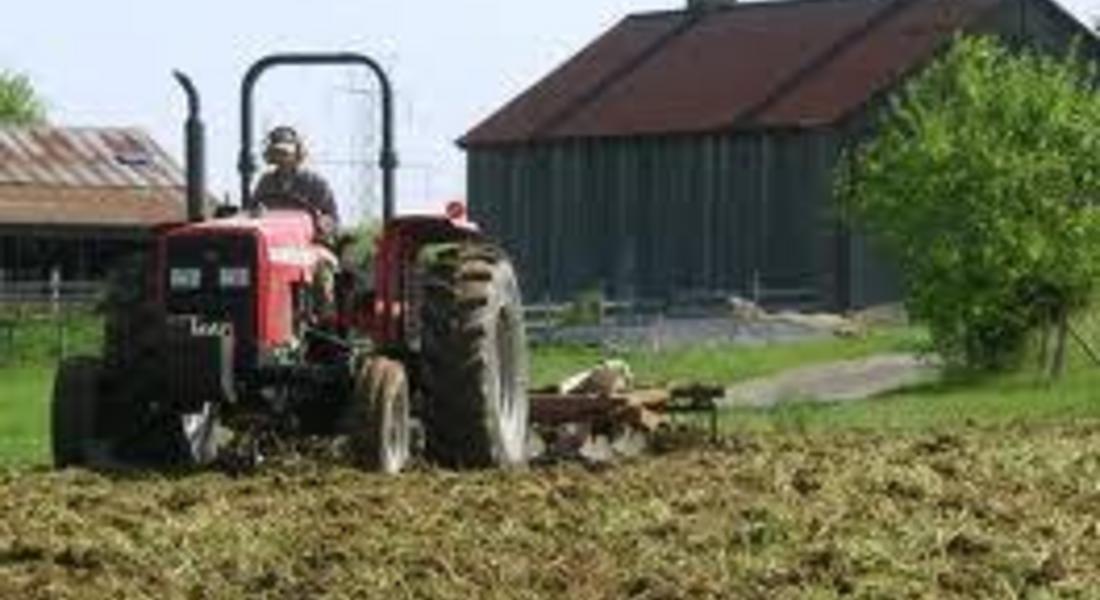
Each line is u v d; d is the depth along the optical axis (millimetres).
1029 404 57969
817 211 114938
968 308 71938
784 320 102375
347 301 33219
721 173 119938
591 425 36250
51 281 117938
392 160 33719
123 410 32281
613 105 127688
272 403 32125
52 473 30516
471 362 32625
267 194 34125
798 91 118000
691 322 102375
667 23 134250
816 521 24797
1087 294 71625
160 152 134875
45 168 129375
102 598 20203
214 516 25219
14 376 89188
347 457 31625
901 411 54844
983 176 71562
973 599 20641
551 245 128875
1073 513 26578
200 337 31172
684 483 29234
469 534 23953
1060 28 118750
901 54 116250
